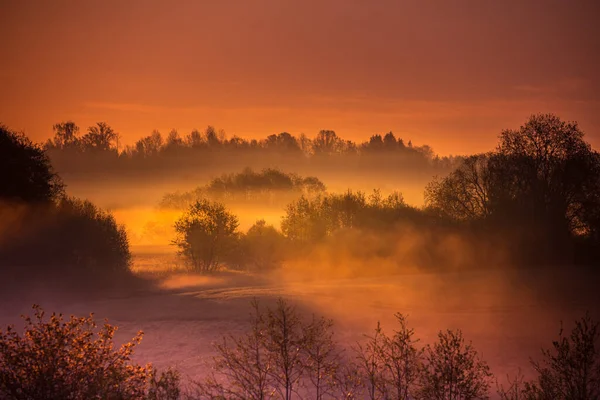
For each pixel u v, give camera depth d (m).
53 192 33.09
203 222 34.03
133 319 18.22
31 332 7.29
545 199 36.91
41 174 32.09
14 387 6.78
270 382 9.55
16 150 30.59
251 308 19.23
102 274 27.64
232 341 14.68
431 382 8.70
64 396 6.87
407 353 9.34
